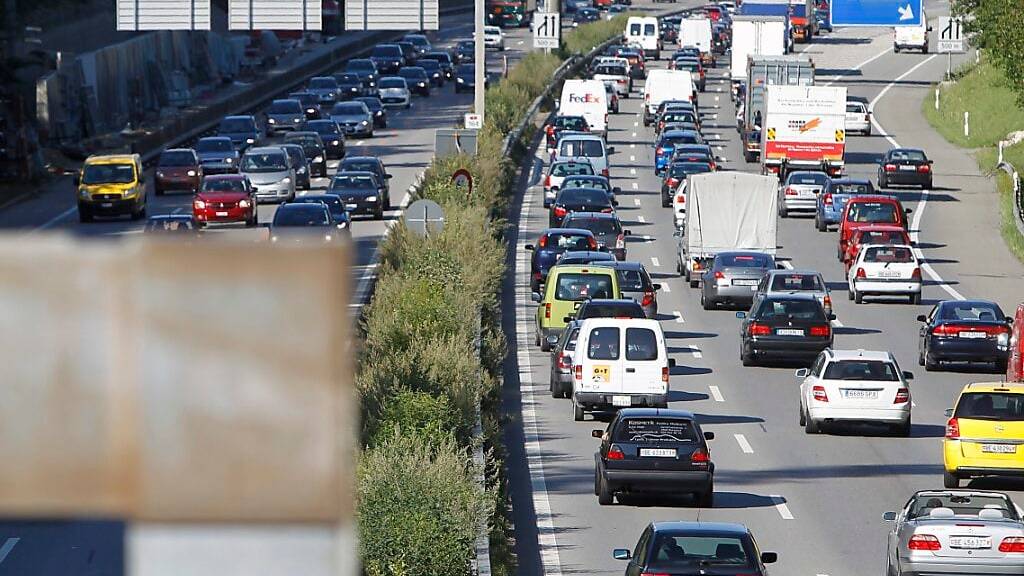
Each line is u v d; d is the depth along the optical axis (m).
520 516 82.44
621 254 183.12
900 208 192.75
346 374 6.65
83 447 6.20
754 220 176.38
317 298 6.25
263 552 6.34
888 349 142.12
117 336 6.20
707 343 144.38
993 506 67.31
